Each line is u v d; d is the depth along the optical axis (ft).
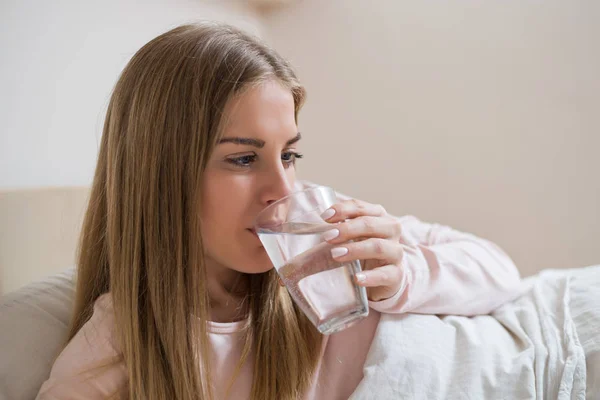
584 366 2.31
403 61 6.49
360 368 2.65
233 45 2.45
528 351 2.44
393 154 6.64
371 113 6.68
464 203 6.41
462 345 2.53
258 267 2.49
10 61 3.73
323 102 6.85
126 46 4.74
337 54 6.73
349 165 6.83
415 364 2.40
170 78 2.46
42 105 3.97
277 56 2.57
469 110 6.28
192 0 5.52
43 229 3.50
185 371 2.42
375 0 6.53
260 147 2.38
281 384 2.55
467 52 6.21
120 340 2.48
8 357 2.49
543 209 6.08
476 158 6.30
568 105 5.85
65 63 4.15
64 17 4.14
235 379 2.54
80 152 4.30
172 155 2.46
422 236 3.44
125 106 2.64
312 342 2.72
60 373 2.37
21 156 3.79
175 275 2.50
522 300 2.96
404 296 2.67
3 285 3.22
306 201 2.15
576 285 2.98
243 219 2.41
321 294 2.11
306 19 6.79
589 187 5.87
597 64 5.67
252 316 2.71
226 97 2.33
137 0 4.84
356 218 2.37
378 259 2.58
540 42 5.89
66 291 3.05
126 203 2.58
